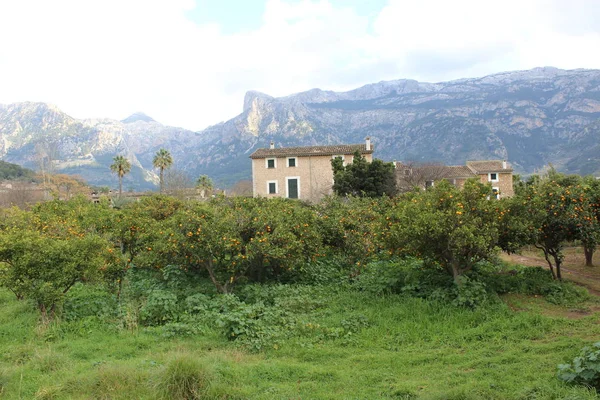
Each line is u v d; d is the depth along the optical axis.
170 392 6.12
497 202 11.13
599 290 12.15
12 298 13.09
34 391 6.52
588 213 12.20
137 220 15.20
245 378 6.79
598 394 5.40
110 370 6.77
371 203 19.30
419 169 50.34
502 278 12.22
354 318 9.70
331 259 15.43
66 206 23.30
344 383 6.59
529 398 5.59
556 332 8.52
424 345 8.29
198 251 11.81
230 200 17.81
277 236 12.08
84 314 10.62
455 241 10.15
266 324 9.34
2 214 24.17
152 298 10.75
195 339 8.86
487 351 7.70
